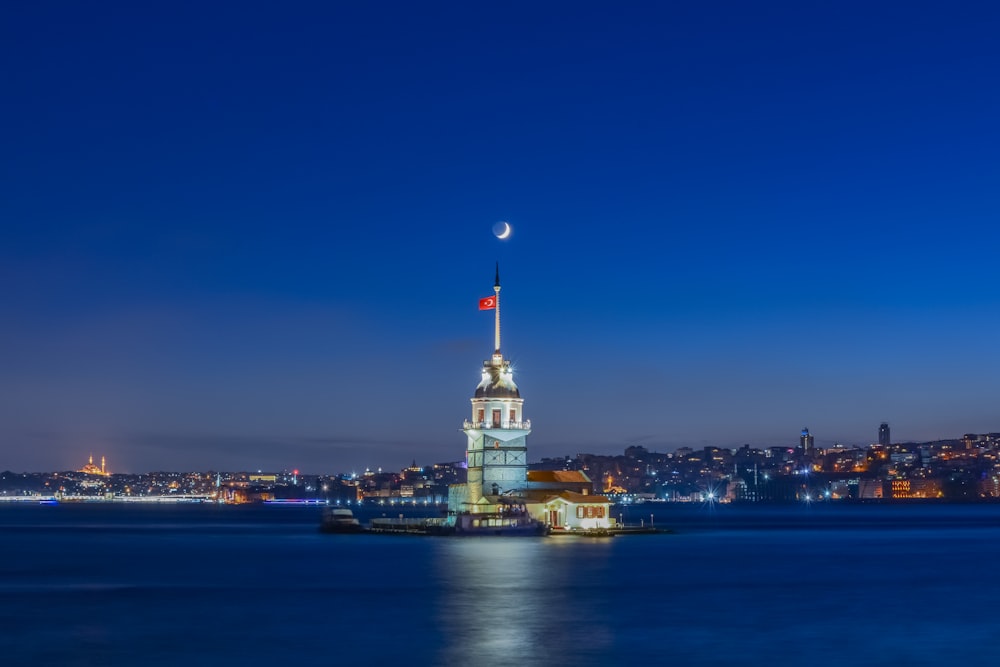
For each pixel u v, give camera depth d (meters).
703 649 89.94
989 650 89.81
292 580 140.50
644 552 190.50
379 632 97.62
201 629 99.69
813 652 88.88
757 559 180.75
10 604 117.94
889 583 139.00
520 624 101.88
